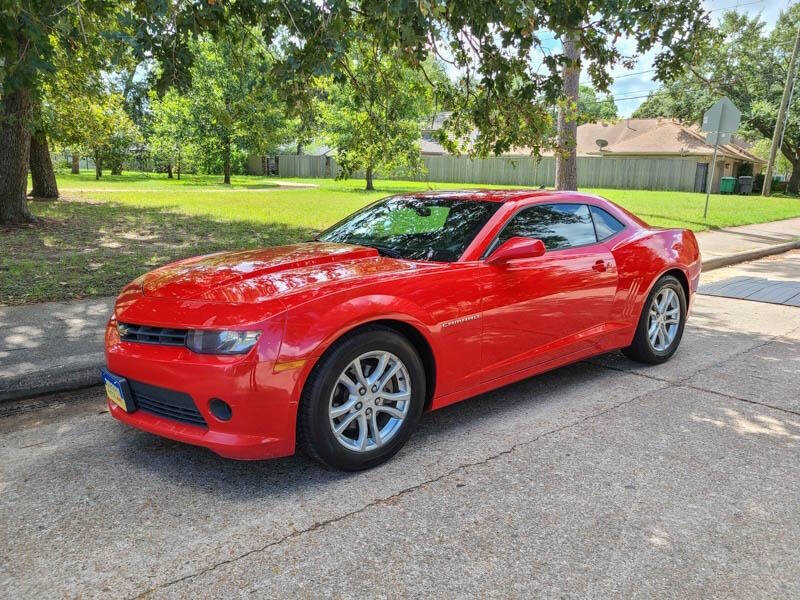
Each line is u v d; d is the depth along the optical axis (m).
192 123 33.88
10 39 3.31
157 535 2.52
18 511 2.69
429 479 3.03
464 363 3.49
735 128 14.66
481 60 5.39
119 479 2.99
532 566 2.34
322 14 3.96
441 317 3.30
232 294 2.95
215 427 2.75
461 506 2.77
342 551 2.42
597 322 4.37
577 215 4.42
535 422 3.78
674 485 2.99
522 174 40.00
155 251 9.18
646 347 4.85
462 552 2.43
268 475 3.05
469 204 4.08
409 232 4.03
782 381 4.63
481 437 3.55
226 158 34.56
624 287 4.52
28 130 11.84
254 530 2.56
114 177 40.31
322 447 2.90
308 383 2.83
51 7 3.72
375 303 2.99
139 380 2.93
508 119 5.98
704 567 2.35
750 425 3.77
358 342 2.93
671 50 6.04
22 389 4.02
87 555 2.38
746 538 2.54
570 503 2.81
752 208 20.97
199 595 2.16
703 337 5.96
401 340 3.12
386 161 7.10
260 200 20.27
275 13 4.46
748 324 6.49
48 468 3.10
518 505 2.79
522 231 3.94
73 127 17.53
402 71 6.55
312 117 4.82
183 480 2.99
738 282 8.94
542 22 4.78
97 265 8.02
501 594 2.18
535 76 5.49
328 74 4.02
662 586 2.23
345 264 3.44
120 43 3.74
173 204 18.03
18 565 2.32
